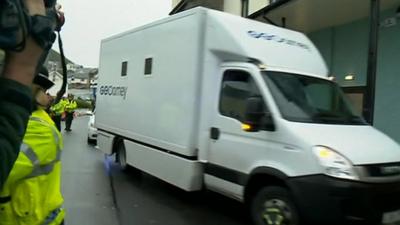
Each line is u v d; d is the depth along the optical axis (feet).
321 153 16.80
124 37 32.78
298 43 23.52
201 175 23.20
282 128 18.34
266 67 20.61
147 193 27.09
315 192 16.63
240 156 20.27
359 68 37.63
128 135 31.14
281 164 18.12
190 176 23.12
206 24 23.08
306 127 18.30
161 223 21.01
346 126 19.67
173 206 24.26
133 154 30.45
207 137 22.58
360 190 16.29
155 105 27.17
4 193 6.24
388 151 18.08
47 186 6.76
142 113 28.96
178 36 24.91
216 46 22.35
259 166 19.07
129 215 22.12
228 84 21.70
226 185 21.20
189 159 23.49
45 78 6.75
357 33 38.14
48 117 7.02
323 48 42.52
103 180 30.40
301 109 19.45
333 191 16.21
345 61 39.45
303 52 23.09
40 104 6.82
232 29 21.86
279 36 23.03
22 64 3.30
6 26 2.99
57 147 6.90
